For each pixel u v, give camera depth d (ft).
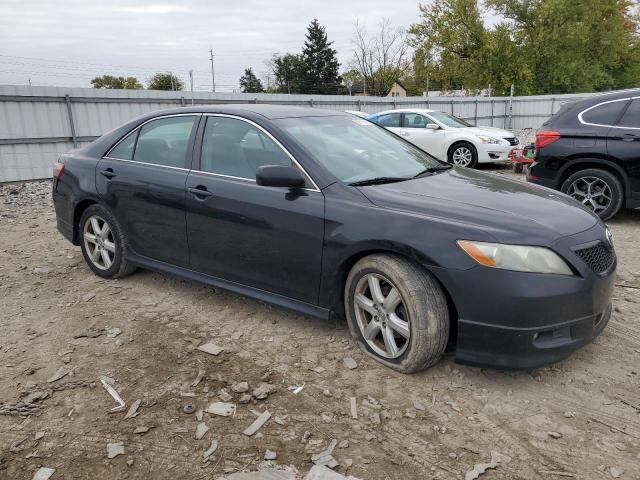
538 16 146.20
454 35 149.48
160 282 16.15
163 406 9.85
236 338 12.46
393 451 8.63
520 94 148.77
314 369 11.03
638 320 13.15
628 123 21.90
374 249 10.62
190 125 14.14
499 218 10.14
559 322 9.64
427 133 45.65
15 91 42.16
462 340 10.00
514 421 9.34
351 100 74.90
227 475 8.08
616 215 24.86
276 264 12.12
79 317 13.82
